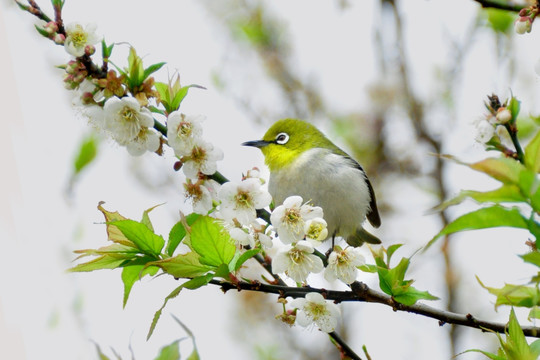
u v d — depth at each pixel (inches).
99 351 248.4
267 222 330.0
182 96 314.3
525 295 277.1
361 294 333.1
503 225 219.8
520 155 298.8
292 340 593.0
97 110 295.3
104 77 295.7
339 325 584.7
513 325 280.4
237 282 299.3
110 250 304.7
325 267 329.7
